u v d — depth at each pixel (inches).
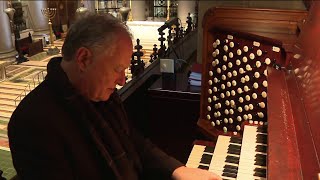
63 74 46.3
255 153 67.7
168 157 65.2
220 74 95.5
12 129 43.9
